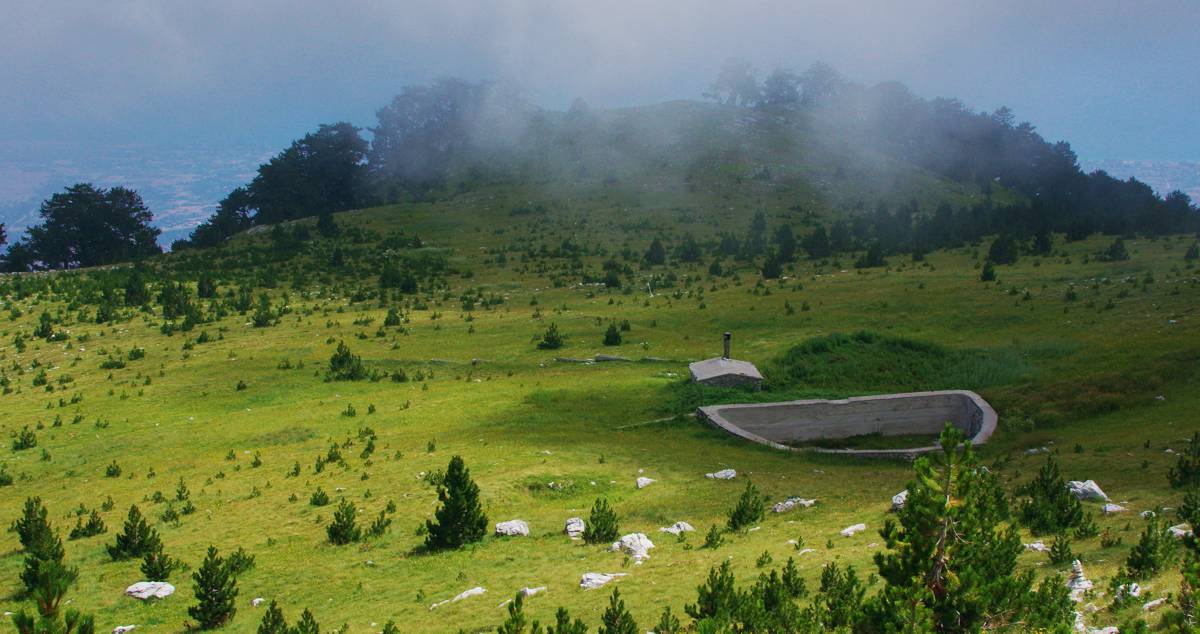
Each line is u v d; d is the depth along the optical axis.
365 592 23.69
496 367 61.66
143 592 24.38
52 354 68.25
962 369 51.22
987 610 13.30
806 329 66.44
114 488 38.47
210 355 66.31
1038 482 25.78
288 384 57.50
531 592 21.20
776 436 46.06
